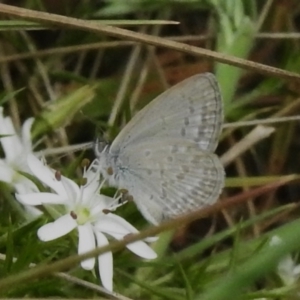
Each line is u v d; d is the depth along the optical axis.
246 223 0.23
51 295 0.22
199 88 0.22
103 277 0.22
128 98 0.24
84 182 0.22
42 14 0.22
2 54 0.25
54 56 0.25
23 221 0.22
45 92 0.25
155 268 0.23
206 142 0.23
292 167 0.25
